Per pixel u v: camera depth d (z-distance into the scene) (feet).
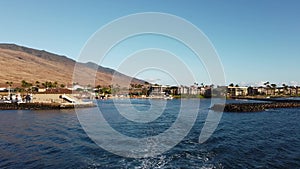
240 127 171.73
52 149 104.83
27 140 123.34
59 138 127.85
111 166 84.23
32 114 256.73
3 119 213.66
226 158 93.15
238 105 326.85
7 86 643.45
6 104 327.06
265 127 172.04
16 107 316.19
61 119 212.23
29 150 103.50
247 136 136.26
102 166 84.12
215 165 85.46
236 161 89.61
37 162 87.56
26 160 89.71
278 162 88.53
